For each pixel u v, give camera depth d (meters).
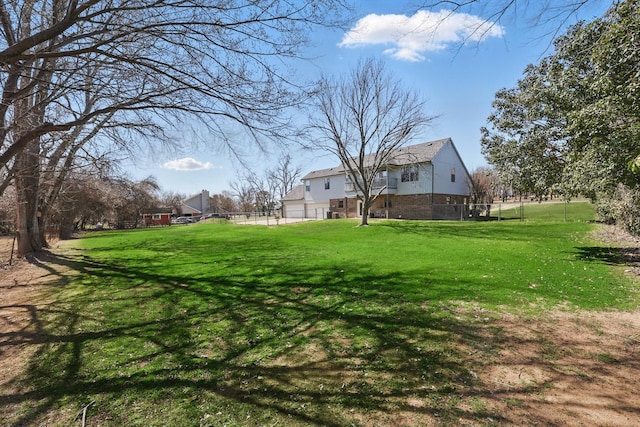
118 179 12.81
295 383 3.24
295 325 4.83
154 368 3.62
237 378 3.37
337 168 39.41
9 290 7.83
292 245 14.16
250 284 7.31
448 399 2.91
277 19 4.24
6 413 2.86
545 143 9.59
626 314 4.93
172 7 4.15
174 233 24.17
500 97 10.95
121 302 6.32
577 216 23.97
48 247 17.22
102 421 2.71
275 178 64.94
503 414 2.68
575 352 3.77
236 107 4.99
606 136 6.25
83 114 5.46
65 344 4.37
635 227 8.52
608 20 4.71
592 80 6.77
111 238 22.59
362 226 21.56
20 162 9.38
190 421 2.68
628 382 3.13
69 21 3.77
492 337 4.21
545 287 6.38
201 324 4.99
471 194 34.03
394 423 2.61
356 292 6.38
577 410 2.72
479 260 9.20
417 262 9.16
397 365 3.54
